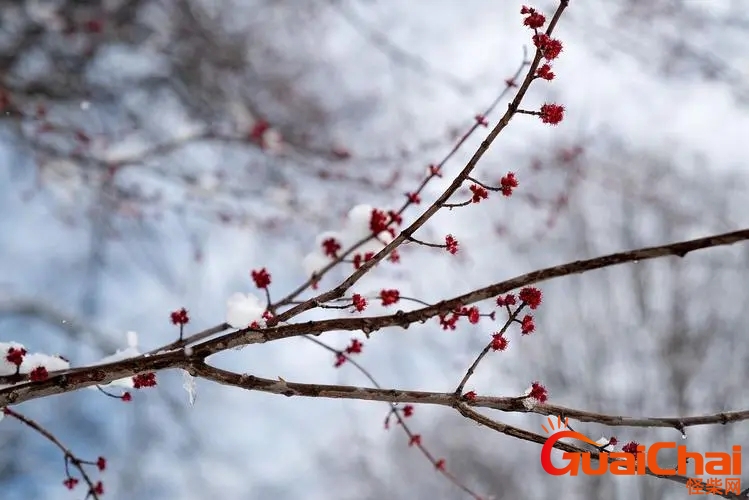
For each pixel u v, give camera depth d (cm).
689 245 182
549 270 195
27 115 608
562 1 208
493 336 208
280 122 808
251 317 239
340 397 209
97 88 737
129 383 235
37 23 684
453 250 220
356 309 224
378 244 302
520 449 927
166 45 755
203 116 762
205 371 210
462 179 213
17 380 219
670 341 828
